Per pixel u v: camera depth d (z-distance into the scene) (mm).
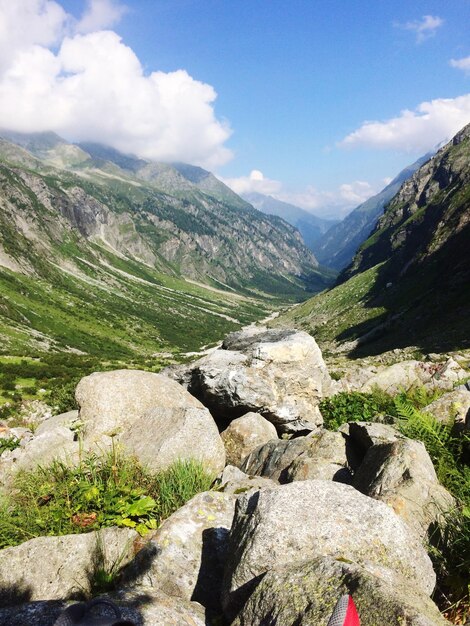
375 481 5777
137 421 9992
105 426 10055
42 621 4070
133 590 4367
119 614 3240
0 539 6109
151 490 7125
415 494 5191
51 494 7062
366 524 4176
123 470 7320
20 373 83375
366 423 7883
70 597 5160
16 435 13039
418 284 106500
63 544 5625
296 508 4266
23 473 8398
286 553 3980
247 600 3680
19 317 186875
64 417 12297
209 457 8375
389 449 6117
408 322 81562
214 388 12820
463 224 114125
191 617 4203
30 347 154125
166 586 4980
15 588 5223
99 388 10617
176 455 8188
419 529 4867
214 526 5664
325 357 82938
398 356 47531
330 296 164250
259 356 13211
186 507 5891
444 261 104312
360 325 106875
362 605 3035
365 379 23453
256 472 8805
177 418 9039
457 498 5410
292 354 13453
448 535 4699
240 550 4234
